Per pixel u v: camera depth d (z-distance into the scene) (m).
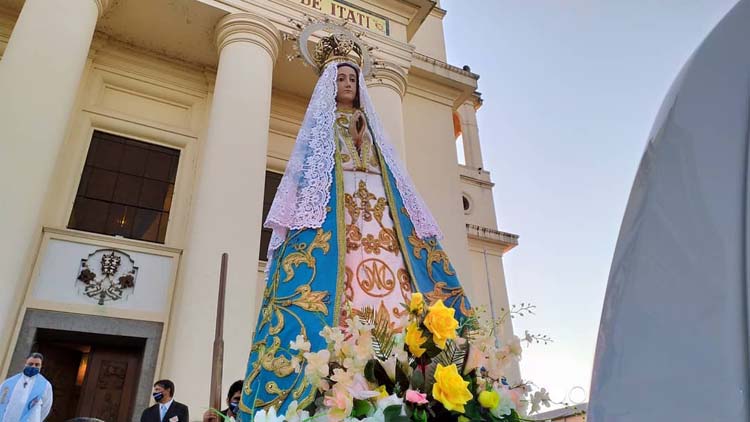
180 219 10.07
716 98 0.73
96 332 8.25
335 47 3.94
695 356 0.60
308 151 2.96
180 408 6.08
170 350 7.82
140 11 10.04
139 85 10.87
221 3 10.00
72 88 7.98
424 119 13.57
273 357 2.14
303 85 12.10
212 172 8.17
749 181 0.64
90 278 8.56
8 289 6.38
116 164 10.20
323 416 1.73
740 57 0.73
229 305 7.12
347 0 11.95
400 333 2.08
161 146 10.71
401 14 12.72
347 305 2.25
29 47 7.79
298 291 2.31
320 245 2.47
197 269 7.34
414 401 1.74
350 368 1.81
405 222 2.86
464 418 1.84
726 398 0.55
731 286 0.60
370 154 3.09
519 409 1.98
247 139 8.57
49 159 7.24
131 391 8.70
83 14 8.63
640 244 0.72
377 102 10.89
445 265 2.78
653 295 0.67
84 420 3.90
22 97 7.36
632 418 0.63
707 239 0.64
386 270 2.59
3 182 6.74
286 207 2.74
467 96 14.71
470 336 2.19
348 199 2.80
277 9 10.47
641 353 0.66
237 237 7.68
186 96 11.23
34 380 6.43
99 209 9.73
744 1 0.79
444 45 16.45
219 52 9.95
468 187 18.28
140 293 8.84
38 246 8.46
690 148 0.72
